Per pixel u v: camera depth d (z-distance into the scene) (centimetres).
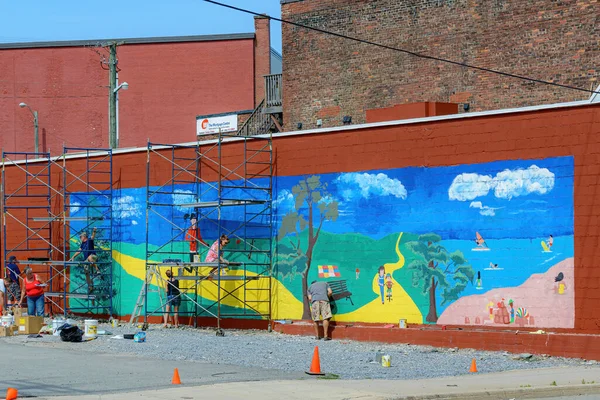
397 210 2275
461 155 2178
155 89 5050
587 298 1981
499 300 2100
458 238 2172
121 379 1555
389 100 3450
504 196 2109
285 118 3753
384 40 3475
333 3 3619
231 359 1886
